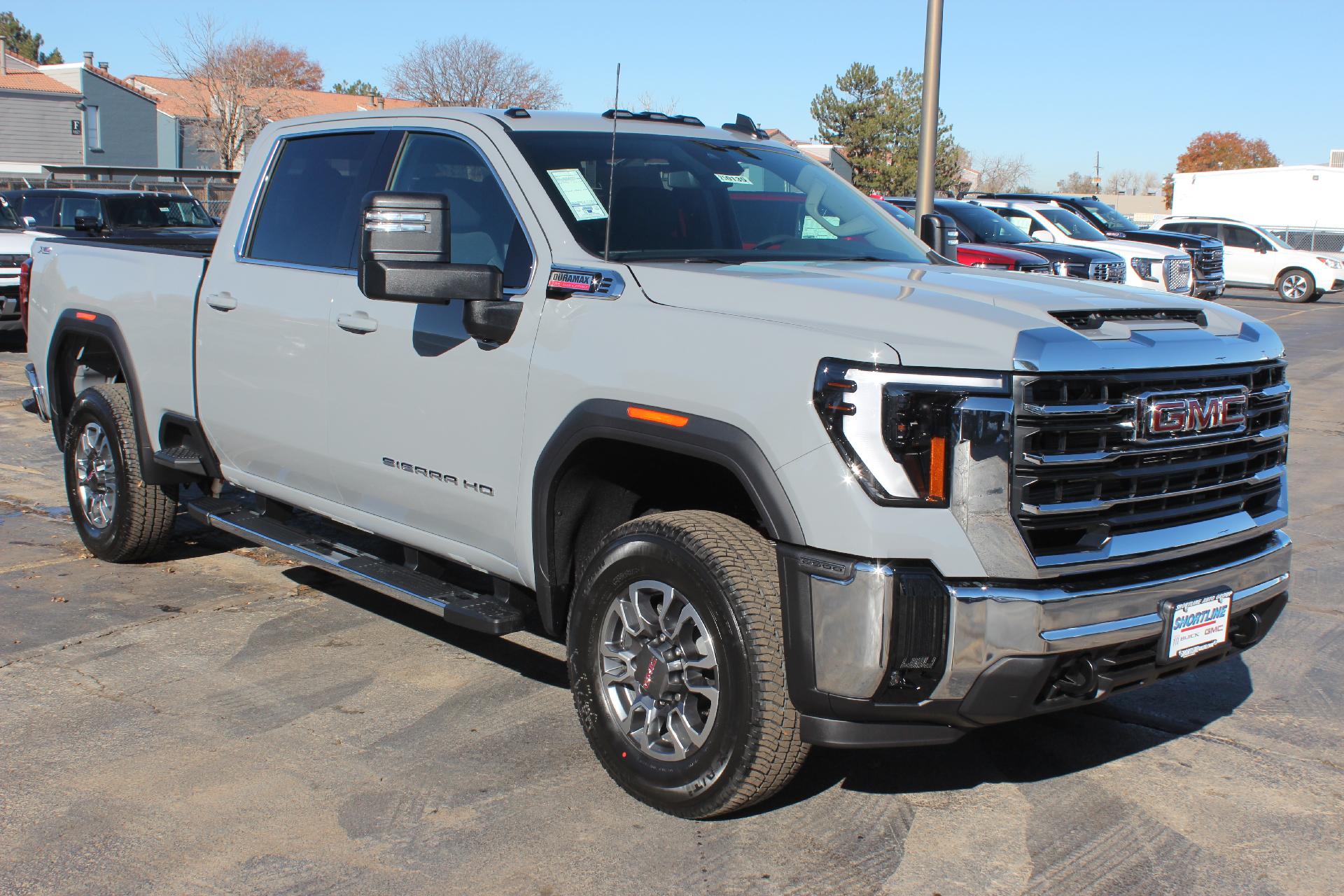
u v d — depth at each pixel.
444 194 4.02
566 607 3.90
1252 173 39.94
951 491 2.97
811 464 3.05
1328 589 5.95
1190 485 3.31
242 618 5.25
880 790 3.73
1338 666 4.89
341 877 3.19
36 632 5.02
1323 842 3.46
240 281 4.97
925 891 3.16
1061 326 3.09
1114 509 3.16
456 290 3.70
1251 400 3.46
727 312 3.37
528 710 4.29
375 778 3.75
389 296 3.63
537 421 3.76
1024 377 2.96
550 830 3.44
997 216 16.25
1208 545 3.35
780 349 3.15
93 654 4.78
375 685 4.50
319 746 3.98
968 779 3.83
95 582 5.75
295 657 4.79
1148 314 3.40
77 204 17.09
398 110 4.64
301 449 4.74
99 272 5.84
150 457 5.60
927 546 2.96
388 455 4.34
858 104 60.41
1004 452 2.96
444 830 3.43
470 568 4.49
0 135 58.53
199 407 5.24
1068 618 3.01
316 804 3.58
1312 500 8.01
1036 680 3.01
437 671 4.66
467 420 4.01
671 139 4.55
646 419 3.42
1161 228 30.61
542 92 49.69
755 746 3.23
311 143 4.92
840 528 3.01
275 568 6.05
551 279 3.80
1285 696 4.57
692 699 3.48
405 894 3.11
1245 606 3.44
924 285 3.50
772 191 4.54
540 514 3.78
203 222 17.84
